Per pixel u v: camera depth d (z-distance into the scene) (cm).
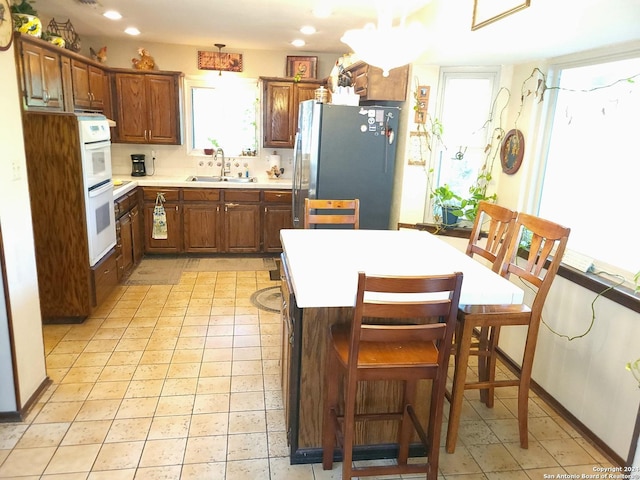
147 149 532
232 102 539
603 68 253
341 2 311
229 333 333
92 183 330
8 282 216
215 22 387
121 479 192
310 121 370
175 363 288
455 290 158
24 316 232
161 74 488
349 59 419
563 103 284
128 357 294
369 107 354
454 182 370
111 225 379
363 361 170
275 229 518
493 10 207
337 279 181
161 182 487
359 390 204
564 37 221
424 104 352
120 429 224
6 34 212
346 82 376
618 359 213
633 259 223
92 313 353
